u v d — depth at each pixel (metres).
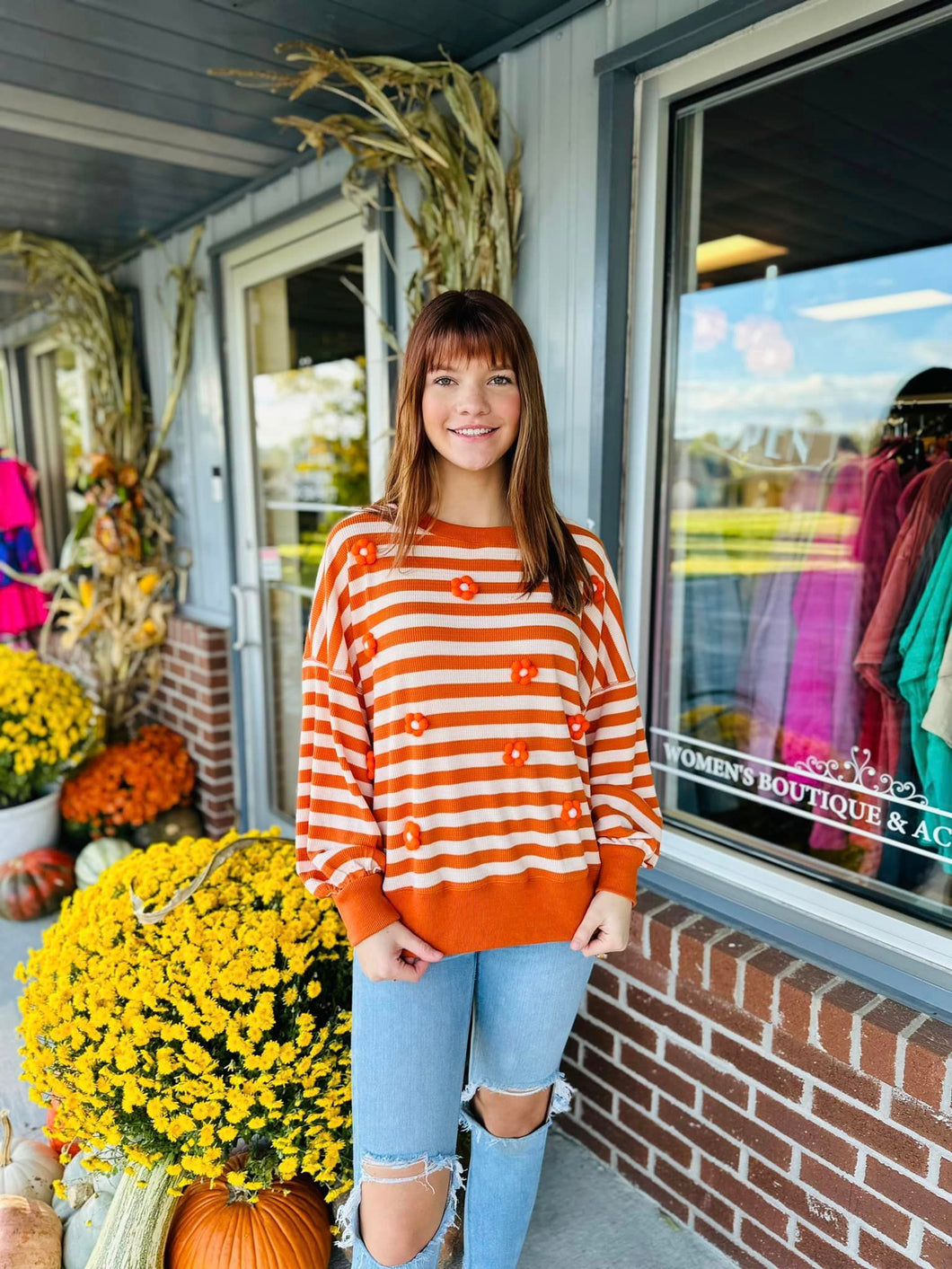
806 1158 1.51
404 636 1.07
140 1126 1.40
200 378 3.44
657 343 1.87
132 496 3.68
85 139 2.56
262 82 2.20
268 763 3.40
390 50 2.03
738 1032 1.59
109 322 3.60
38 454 5.77
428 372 1.07
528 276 2.02
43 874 2.91
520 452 1.10
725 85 1.68
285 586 3.17
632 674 1.25
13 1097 2.03
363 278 2.49
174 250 3.52
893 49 1.54
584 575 1.17
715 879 1.79
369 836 1.09
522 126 1.98
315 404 2.83
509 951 1.17
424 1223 1.17
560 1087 1.29
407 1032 1.12
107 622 3.65
